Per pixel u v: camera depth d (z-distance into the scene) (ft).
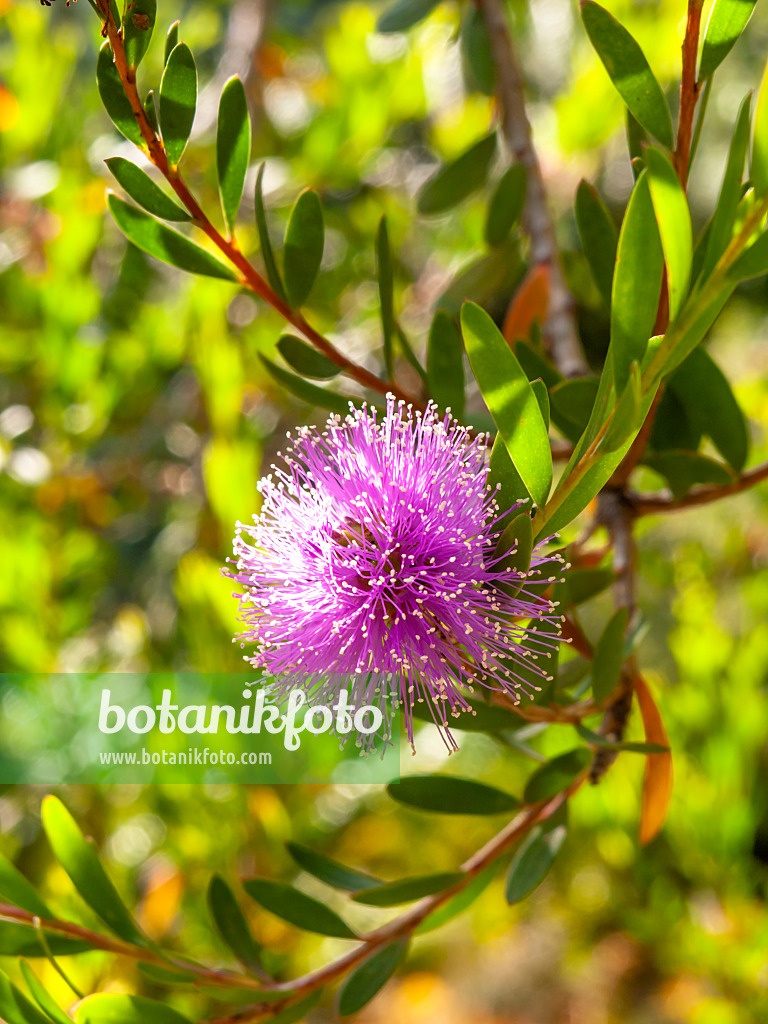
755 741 0.96
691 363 0.61
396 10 0.93
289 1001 0.59
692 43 0.49
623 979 1.65
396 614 0.50
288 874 0.90
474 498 0.49
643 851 1.03
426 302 1.24
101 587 1.20
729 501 1.38
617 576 0.64
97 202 1.09
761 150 0.42
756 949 0.94
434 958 2.10
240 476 0.87
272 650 0.52
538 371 0.65
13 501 1.10
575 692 0.66
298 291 0.61
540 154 1.18
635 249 0.41
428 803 0.58
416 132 1.41
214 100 1.26
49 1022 0.55
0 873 0.56
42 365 1.14
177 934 0.93
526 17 1.21
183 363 1.36
